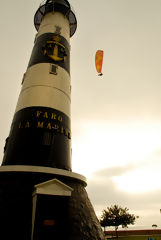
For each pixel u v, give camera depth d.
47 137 13.20
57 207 10.52
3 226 9.55
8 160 12.43
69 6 24.41
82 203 11.87
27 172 11.22
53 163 12.46
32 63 17.77
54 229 9.93
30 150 12.47
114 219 52.59
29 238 9.49
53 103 15.02
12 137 13.48
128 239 38.69
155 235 54.31
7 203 10.27
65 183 11.84
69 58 20.23
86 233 10.54
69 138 14.70
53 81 16.33
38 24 26.77
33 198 10.49
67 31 22.58
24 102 14.98
